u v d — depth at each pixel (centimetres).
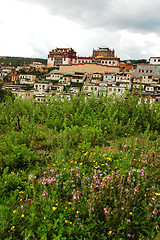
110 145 627
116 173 411
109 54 9812
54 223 306
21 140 595
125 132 728
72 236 293
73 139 629
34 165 504
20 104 973
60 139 615
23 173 451
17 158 483
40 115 914
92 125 766
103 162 504
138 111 797
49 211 320
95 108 940
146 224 316
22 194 384
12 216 317
